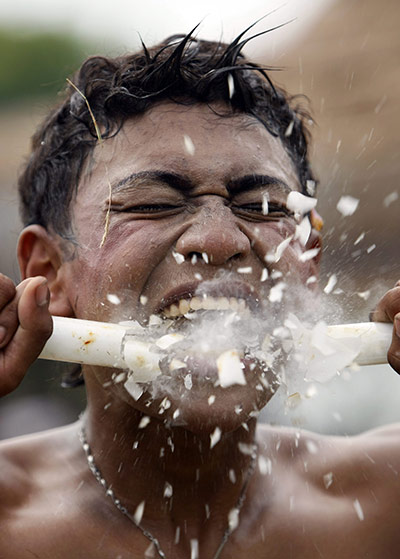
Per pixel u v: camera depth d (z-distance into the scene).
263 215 2.83
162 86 2.85
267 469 3.13
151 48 3.17
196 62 3.00
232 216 2.73
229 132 2.84
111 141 2.88
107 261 2.76
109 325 2.55
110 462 2.92
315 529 3.00
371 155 7.41
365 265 6.24
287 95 3.94
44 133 3.39
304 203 2.76
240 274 2.70
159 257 2.70
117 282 2.73
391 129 7.58
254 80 3.16
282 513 3.02
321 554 2.96
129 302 2.71
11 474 3.02
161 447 2.81
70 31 13.56
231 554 2.86
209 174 2.75
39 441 3.24
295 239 2.90
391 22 8.41
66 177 3.03
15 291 2.41
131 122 2.86
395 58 8.25
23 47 13.31
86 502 2.91
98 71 3.18
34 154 3.48
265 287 2.77
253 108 2.98
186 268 2.66
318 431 6.25
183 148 2.77
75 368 3.85
